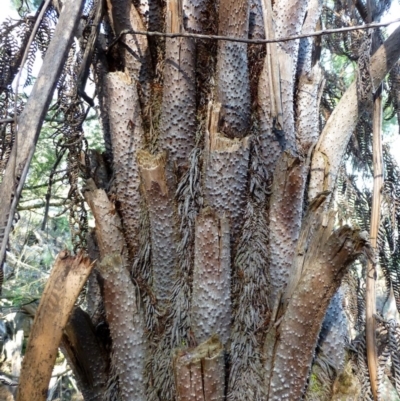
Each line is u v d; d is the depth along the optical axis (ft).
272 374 1.24
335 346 1.38
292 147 1.51
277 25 1.54
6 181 0.96
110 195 1.59
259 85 1.51
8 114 1.42
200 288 1.30
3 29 1.51
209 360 1.17
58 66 1.03
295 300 1.20
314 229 1.25
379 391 1.37
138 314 1.38
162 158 1.39
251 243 1.40
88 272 1.12
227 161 1.37
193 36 1.36
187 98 1.47
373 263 1.46
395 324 1.45
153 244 1.43
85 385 1.46
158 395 1.32
